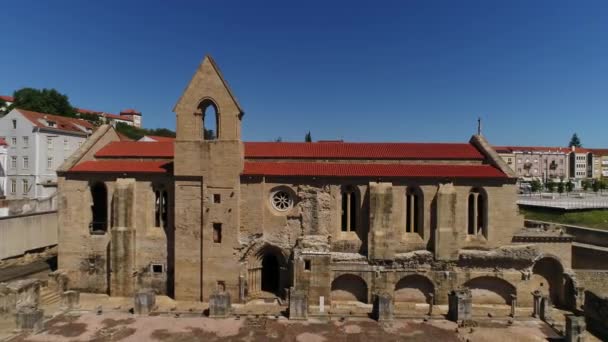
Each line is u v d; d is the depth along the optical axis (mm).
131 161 43875
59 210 42188
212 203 39156
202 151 39094
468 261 39000
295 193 39781
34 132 88188
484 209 39969
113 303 38719
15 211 62656
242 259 39438
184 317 33906
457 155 43375
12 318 33062
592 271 38656
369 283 38781
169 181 40875
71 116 154000
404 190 39656
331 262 38844
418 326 32375
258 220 39594
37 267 49594
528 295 39062
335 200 39625
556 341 29734
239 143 38938
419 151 44375
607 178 196875
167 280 41188
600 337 32562
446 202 38781
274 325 32344
